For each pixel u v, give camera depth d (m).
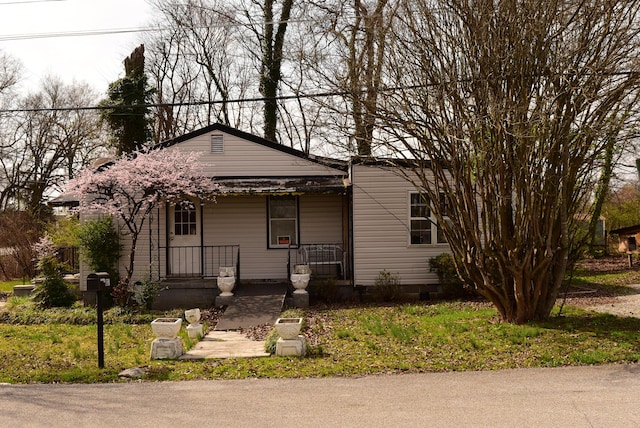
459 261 12.94
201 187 16.95
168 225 18.70
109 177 15.93
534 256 11.67
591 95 10.19
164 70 35.69
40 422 6.93
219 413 7.11
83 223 17.83
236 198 18.98
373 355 10.12
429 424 6.48
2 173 38.75
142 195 17.80
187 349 11.27
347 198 18.80
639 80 10.27
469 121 10.72
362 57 12.30
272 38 27.27
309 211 19.11
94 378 9.04
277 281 18.48
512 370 8.81
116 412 7.26
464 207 11.63
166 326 10.55
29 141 39.19
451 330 11.76
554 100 10.16
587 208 14.75
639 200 32.06
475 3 10.59
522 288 11.73
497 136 10.66
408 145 11.55
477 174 11.41
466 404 7.17
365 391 7.93
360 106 11.74
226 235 18.92
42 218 35.00
